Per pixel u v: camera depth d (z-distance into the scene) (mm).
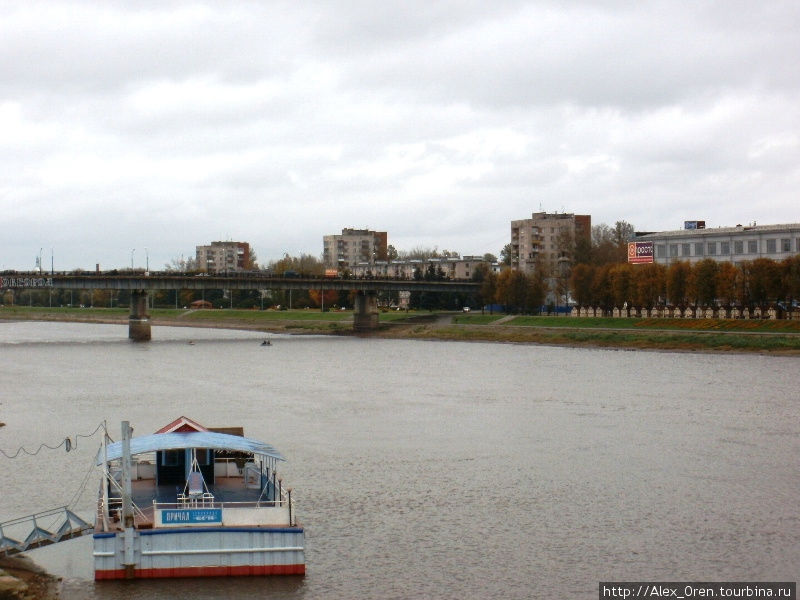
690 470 73688
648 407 107375
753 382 131625
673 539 56219
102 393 124188
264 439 87500
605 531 57781
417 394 121875
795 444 83812
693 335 196625
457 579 49562
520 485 69188
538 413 103500
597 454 80062
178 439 53844
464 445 84375
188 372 154625
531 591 48031
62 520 59750
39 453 81000
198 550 48438
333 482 70062
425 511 62219
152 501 52344
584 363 166000
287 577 49156
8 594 45750
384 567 51281
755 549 54375
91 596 46250
